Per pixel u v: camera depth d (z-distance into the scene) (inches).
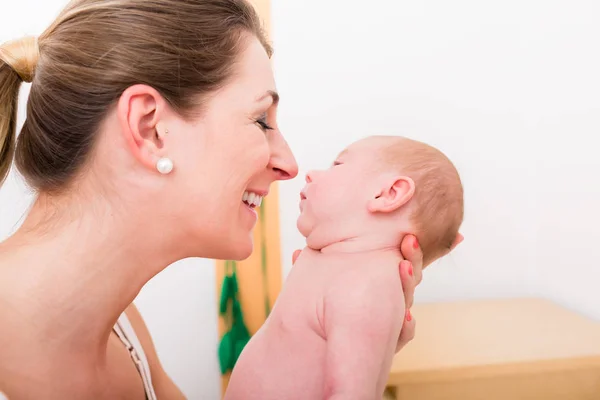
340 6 62.0
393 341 29.4
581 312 57.5
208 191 24.0
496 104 64.4
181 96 23.0
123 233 23.4
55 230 23.1
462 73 64.0
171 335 59.1
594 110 55.4
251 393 31.2
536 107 63.8
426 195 34.8
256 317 58.1
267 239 58.0
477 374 42.8
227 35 24.4
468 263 64.4
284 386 30.5
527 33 63.3
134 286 25.0
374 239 33.8
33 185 23.8
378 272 31.3
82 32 22.5
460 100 64.3
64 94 22.2
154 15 22.6
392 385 42.3
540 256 64.7
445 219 35.5
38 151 23.1
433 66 63.6
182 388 58.4
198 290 59.7
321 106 62.6
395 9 62.4
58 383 23.0
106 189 22.8
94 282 23.3
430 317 55.7
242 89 24.6
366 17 62.3
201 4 23.8
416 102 63.8
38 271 22.5
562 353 44.7
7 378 21.4
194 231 24.6
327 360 28.7
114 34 22.3
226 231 25.3
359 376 27.6
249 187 27.1
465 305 60.6
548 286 63.6
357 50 62.6
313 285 32.7
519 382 43.5
